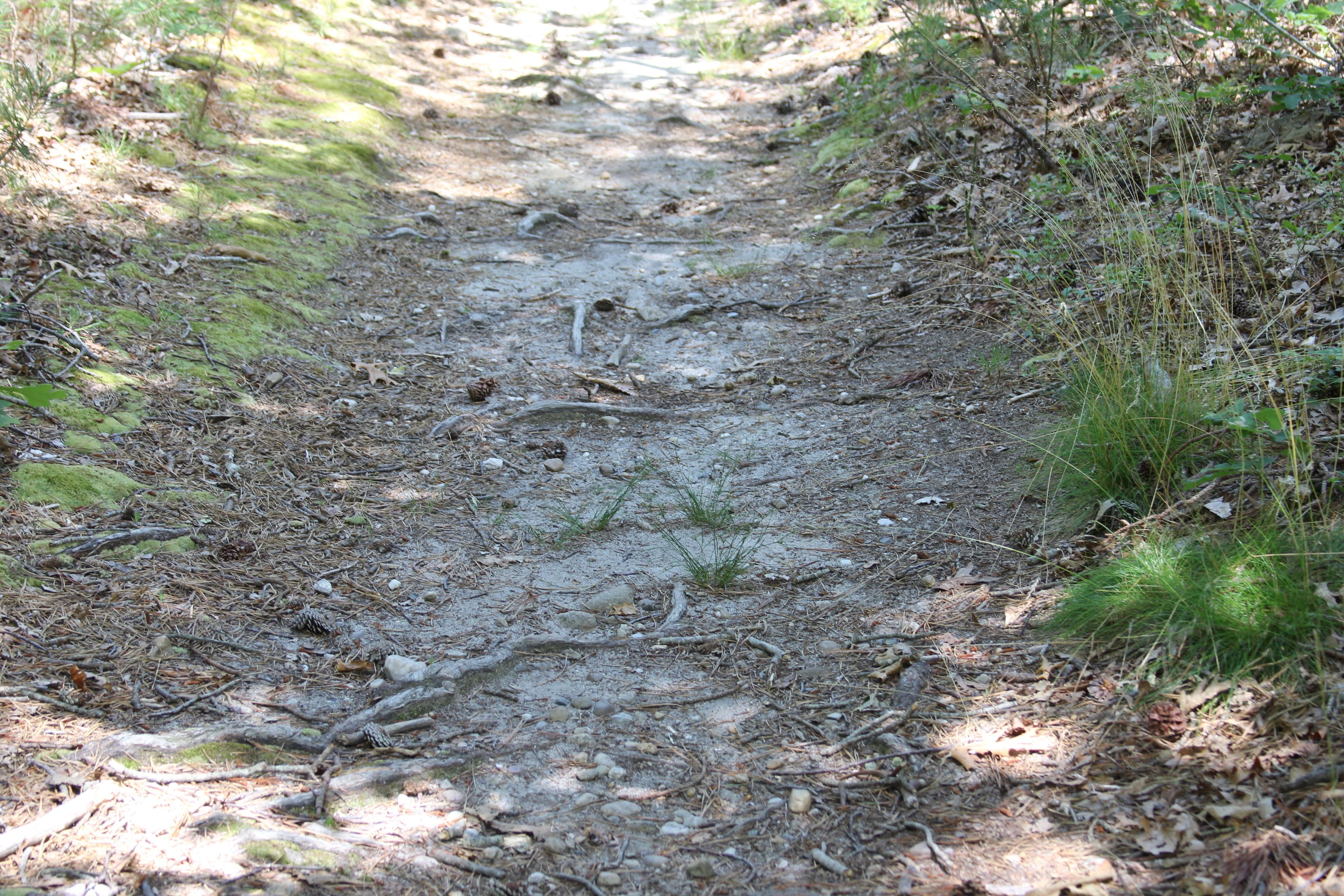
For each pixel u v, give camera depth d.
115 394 4.58
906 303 6.32
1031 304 5.51
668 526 4.25
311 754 2.84
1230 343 3.91
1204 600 2.96
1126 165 5.85
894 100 9.33
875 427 4.97
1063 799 2.59
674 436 5.11
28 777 2.59
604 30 14.61
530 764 2.85
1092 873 2.32
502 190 8.76
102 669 3.05
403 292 6.68
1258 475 3.50
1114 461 3.82
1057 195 6.37
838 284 6.84
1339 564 2.96
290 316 5.93
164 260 6.00
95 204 6.25
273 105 9.11
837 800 2.70
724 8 15.31
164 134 7.62
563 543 4.11
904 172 7.99
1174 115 5.38
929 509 4.18
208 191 7.05
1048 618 3.32
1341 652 2.73
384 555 3.96
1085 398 4.09
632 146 10.15
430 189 8.55
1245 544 3.11
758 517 4.29
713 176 9.32
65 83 7.23
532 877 2.44
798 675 3.24
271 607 3.53
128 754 2.69
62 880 2.29
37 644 3.09
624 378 5.73
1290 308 4.43
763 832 2.60
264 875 2.37
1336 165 5.20
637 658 3.36
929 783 2.72
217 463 4.37
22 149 5.73
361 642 3.38
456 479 4.61
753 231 7.94
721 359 5.99
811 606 3.63
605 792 2.75
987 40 8.45
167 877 2.33
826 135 9.84
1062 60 8.03
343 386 5.37
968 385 5.18
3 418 3.47
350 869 2.43
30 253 5.42
